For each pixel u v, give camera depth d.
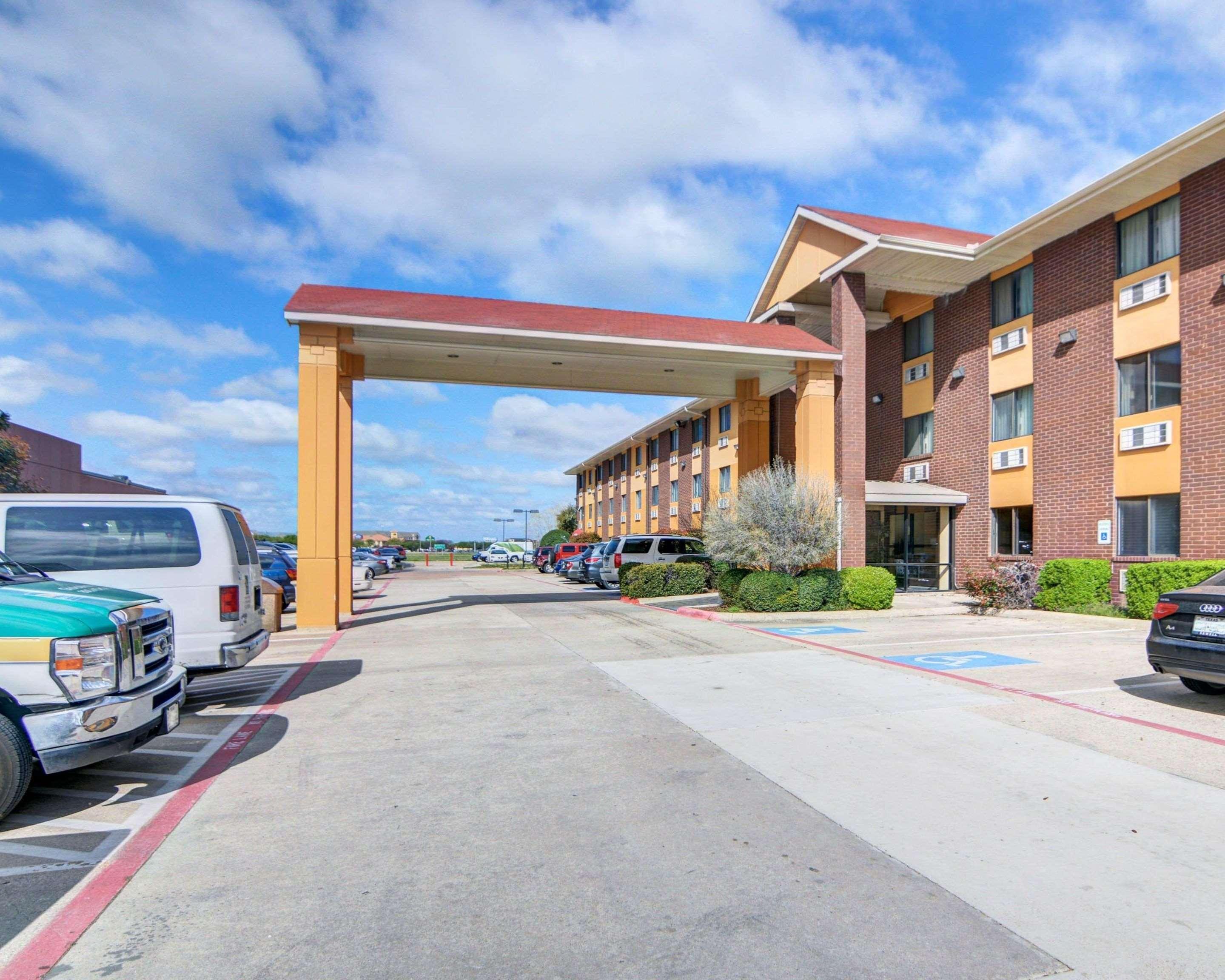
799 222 21.77
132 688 5.34
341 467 17.67
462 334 15.91
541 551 46.34
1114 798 5.03
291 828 4.70
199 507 8.08
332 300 16.20
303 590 14.99
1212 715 7.22
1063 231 17.53
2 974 3.10
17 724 4.76
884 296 24.09
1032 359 18.75
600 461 53.31
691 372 20.16
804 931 3.40
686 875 3.97
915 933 3.37
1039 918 3.50
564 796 5.17
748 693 8.23
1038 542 18.44
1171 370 15.31
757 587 16.30
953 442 21.53
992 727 6.77
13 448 21.34
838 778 5.45
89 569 7.65
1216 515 14.18
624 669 9.80
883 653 10.93
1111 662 10.05
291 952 3.27
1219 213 14.23
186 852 4.35
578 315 18.16
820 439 18.64
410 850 4.34
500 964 3.17
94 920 3.56
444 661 10.86
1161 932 3.36
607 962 3.18
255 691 8.96
